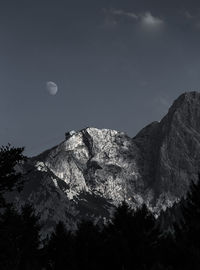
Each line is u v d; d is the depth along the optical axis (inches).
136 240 2309.3
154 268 1924.2
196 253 1923.0
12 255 1861.5
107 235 2459.4
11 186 1795.0
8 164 1779.0
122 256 2256.4
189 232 2224.4
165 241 2142.0
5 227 1828.2
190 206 2425.0
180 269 1932.8
